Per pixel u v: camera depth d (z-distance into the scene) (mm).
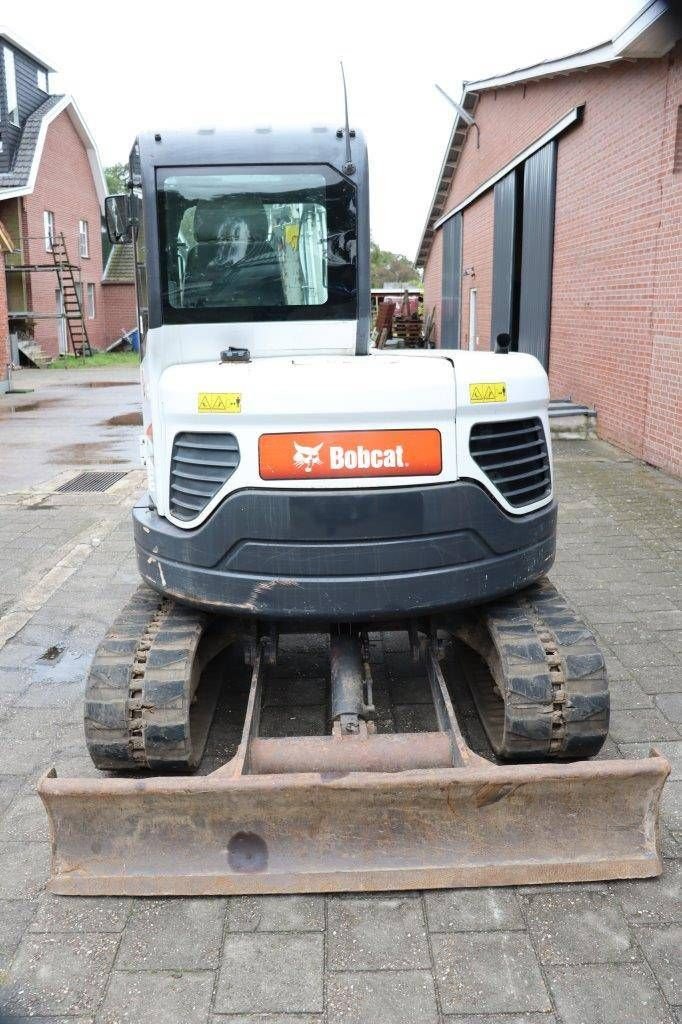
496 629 3615
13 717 4457
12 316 30297
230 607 3371
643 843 3105
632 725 4223
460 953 2824
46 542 7512
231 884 3045
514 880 3057
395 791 2996
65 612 5875
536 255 14547
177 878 3051
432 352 4309
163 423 3551
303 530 3238
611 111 10953
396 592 3297
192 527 3420
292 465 3221
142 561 3738
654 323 9812
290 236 3875
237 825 3055
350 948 2852
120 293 40250
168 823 3061
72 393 21172
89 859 3096
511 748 3486
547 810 3072
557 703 3420
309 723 4312
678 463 9297
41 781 3031
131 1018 2619
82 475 10531
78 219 36750
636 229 10242
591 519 7809
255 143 3797
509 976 2732
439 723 3590
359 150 3861
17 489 9727
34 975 2779
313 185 3848
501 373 3488
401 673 4844
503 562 3473
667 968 2750
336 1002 2656
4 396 20484
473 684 4457
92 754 3490
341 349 3984
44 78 33594
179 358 3920
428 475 3271
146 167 3762
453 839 3072
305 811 3035
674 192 9195
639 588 6047
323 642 5301
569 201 12766
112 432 14344
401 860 3061
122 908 3049
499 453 3469
